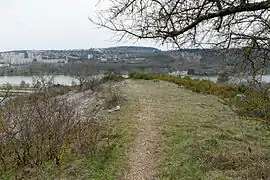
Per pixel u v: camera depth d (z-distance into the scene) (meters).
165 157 7.49
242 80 4.32
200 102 15.88
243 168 6.32
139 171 6.84
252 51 3.60
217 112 12.88
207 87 20.67
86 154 7.63
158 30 3.23
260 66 3.72
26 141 7.30
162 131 9.84
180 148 7.94
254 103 5.95
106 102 15.92
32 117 7.68
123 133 9.75
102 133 9.55
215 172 6.28
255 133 9.38
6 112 7.76
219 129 9.91
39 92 9.93
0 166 7.09
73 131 8.20
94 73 24.45
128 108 14.22
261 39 3.49
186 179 6.20
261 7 3.01
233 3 3.16
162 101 16.16
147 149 8.18
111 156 7.68
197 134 9.20
